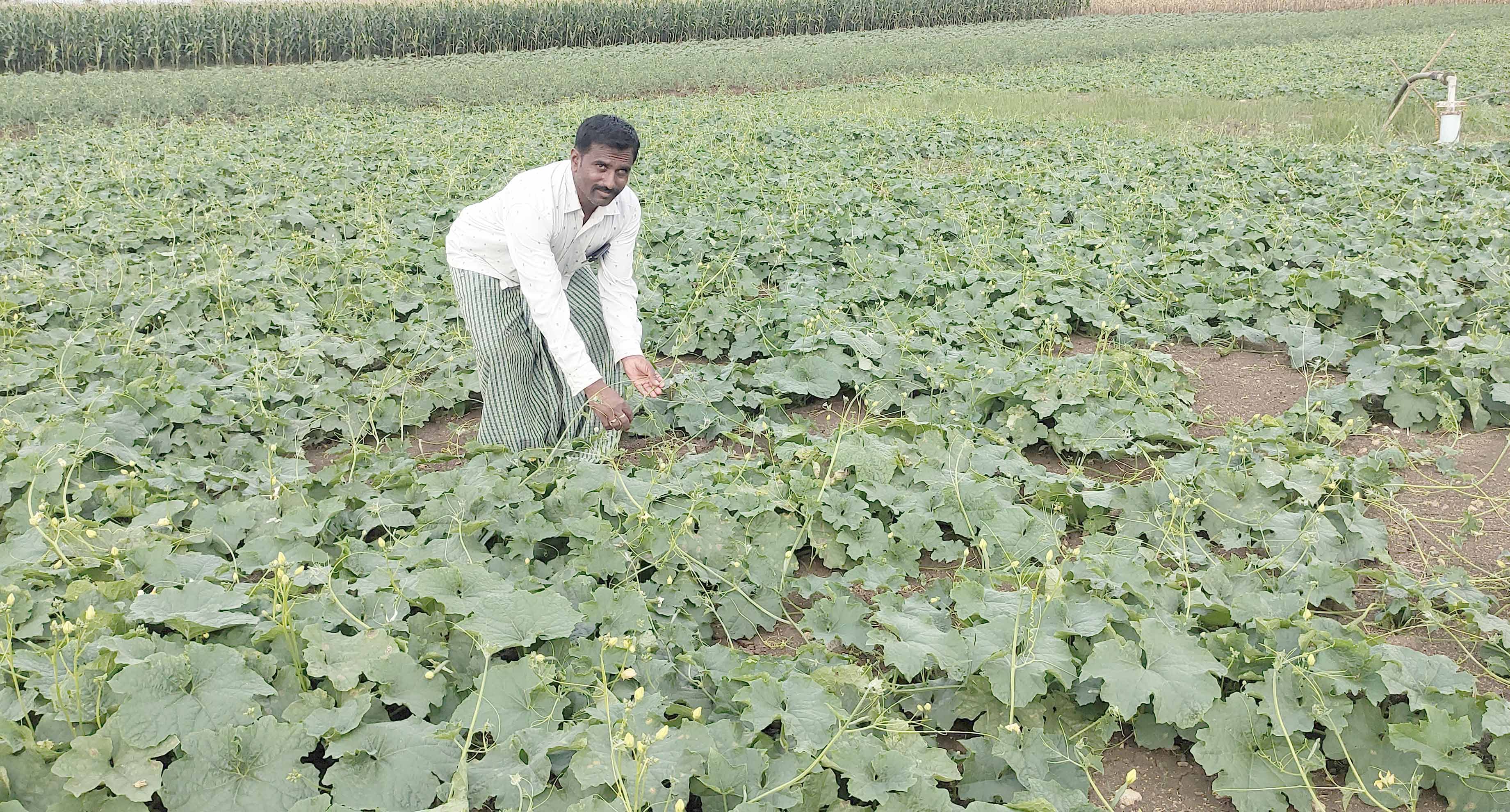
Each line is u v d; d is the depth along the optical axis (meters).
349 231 9.02
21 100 17.52
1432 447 4.75
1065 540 4.17
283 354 5.96
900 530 3.94
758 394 5.27
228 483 4.45
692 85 23.98
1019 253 7.73
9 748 2.41
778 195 9.96
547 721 2.76
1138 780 2.88
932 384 5.33
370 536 4.07
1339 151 11.63
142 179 10.46
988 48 28.41
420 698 2.82
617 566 3.58
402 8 30.16
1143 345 6.30
